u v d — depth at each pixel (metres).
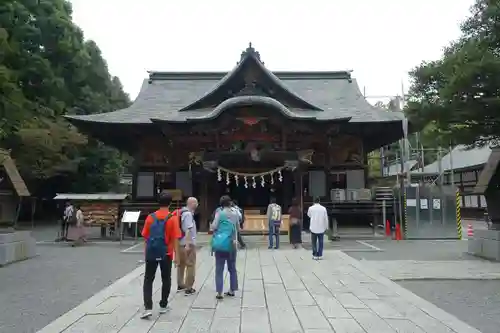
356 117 23.78
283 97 23.64
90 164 37.69
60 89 32.94
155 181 24.73
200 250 15.60
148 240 6.53
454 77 10.53
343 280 9.44
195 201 8.20
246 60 22.45
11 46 15.66
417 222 19.84
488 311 7.12
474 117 11.10
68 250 16.44
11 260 12.81
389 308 6.98
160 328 5.89
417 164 43.06
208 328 5.88
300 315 6.54
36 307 7.55
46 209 37.44
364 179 24.70
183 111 23.81
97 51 41.03
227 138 21.34
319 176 24.31
